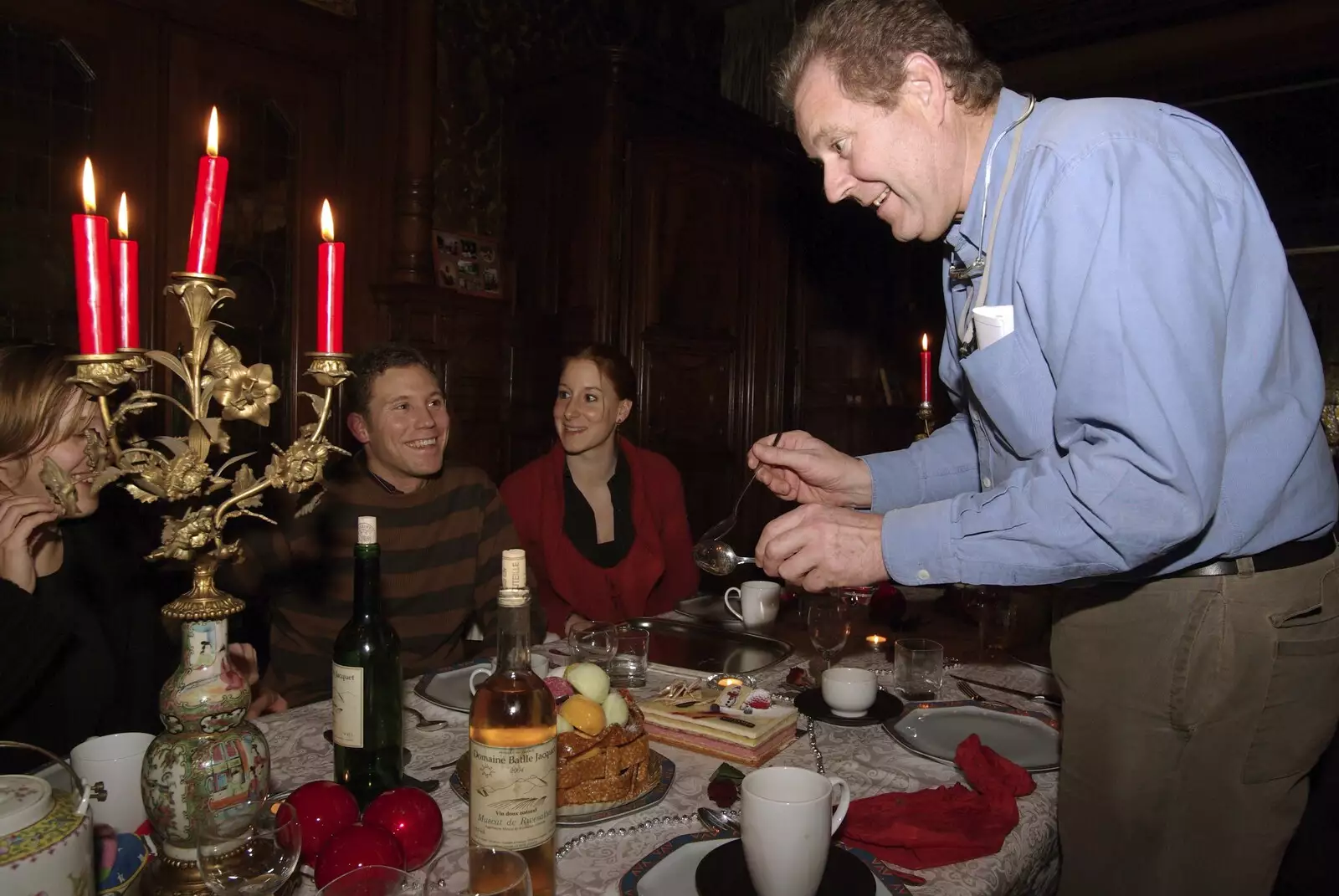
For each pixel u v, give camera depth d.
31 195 2.63
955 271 1.18
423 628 1.97
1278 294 0.99
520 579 0.83
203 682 0.82
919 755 1.15
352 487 1.96
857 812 0.94
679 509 2.57
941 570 1.00
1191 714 0.98
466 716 1.26
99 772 0.91
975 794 0.99
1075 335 0.93
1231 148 1.04
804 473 1.46
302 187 3.29
